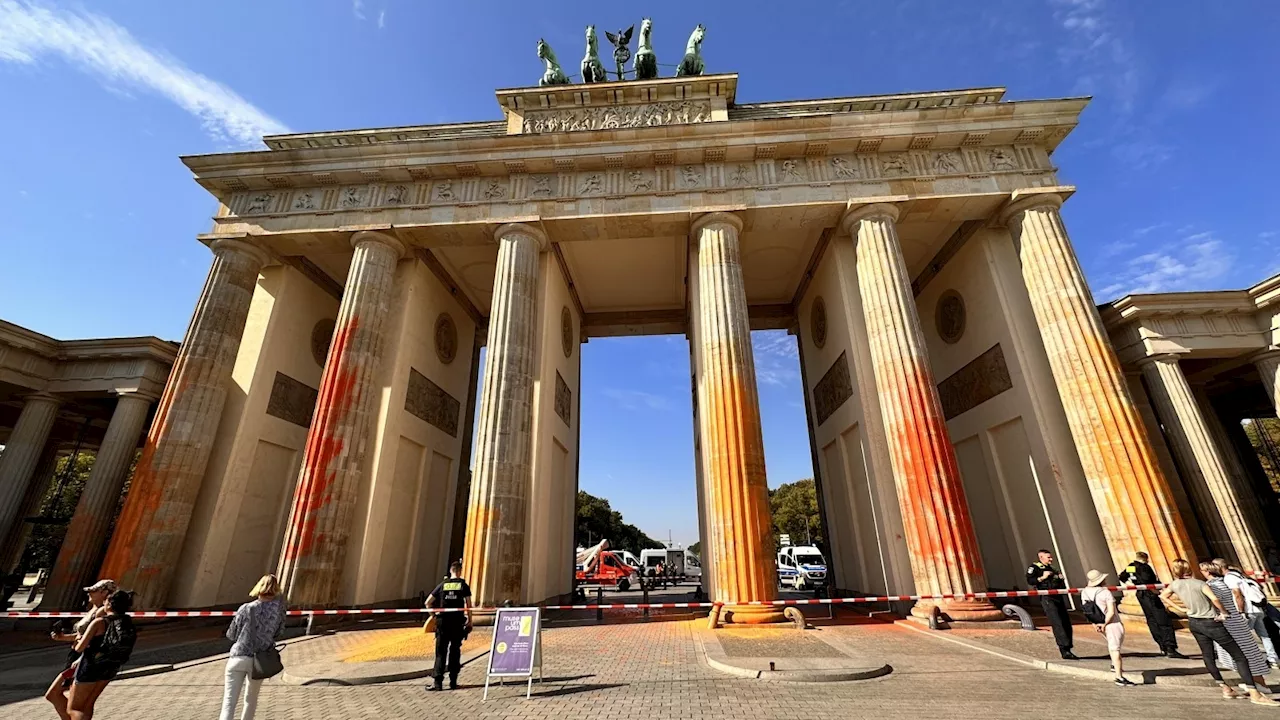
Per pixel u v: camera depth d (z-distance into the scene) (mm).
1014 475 23453
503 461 20719
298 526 20141
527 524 22203
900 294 22141
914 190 24172
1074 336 21047
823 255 29047
